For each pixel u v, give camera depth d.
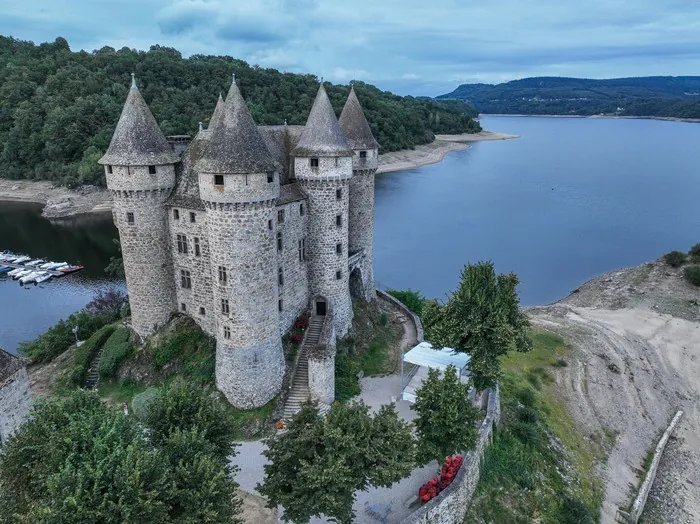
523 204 125.88
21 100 142.75
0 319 68.94
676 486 43.47
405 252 89.31
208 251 39.56
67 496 18.58
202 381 39.25
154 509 19.50
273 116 141.75
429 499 28.86
